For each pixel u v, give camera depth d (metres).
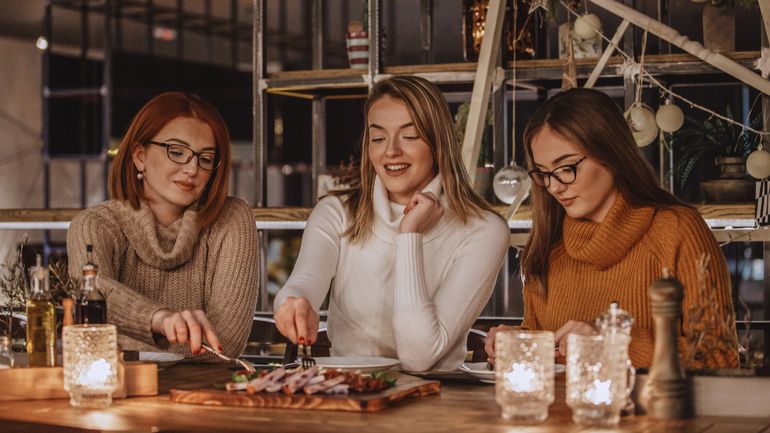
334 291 2.58
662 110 3.50
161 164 2.55
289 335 2.19
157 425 1.62
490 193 3.95
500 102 3.95
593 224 2.46
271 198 9.41
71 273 2.53
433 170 2.55
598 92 2.46
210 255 2.63
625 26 3.59
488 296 2.47
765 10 3.51
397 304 2.29
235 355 2.61
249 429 1.58
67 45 8.44
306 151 9.13
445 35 5.14
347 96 4.45
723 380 1.69
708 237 2.38
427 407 1.76
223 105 9.08
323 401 1.74
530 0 3.97
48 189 7.61
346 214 2.58
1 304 2.57
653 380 1.67
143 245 2.57
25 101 8.24
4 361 2.02
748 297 6.00
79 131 7.72
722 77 3.97
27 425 1.78
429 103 2.45
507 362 1.64
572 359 1.62
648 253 2.40
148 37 8.42
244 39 8.09
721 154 3.81
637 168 2.45
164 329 2.16
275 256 7.03
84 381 1.79
